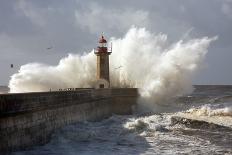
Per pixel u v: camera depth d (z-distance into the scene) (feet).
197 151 62.54
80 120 87.61
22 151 57.11
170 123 90.79
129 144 67.62
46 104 67.51
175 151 62.23
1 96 51.49
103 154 59.21
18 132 56.24
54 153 58.49
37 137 63.05
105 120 101.71
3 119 51.85
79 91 87.56
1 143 51.06
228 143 69.51
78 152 60.13
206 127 87.20
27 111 59.52
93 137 73.72
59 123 73.92
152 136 76.23
